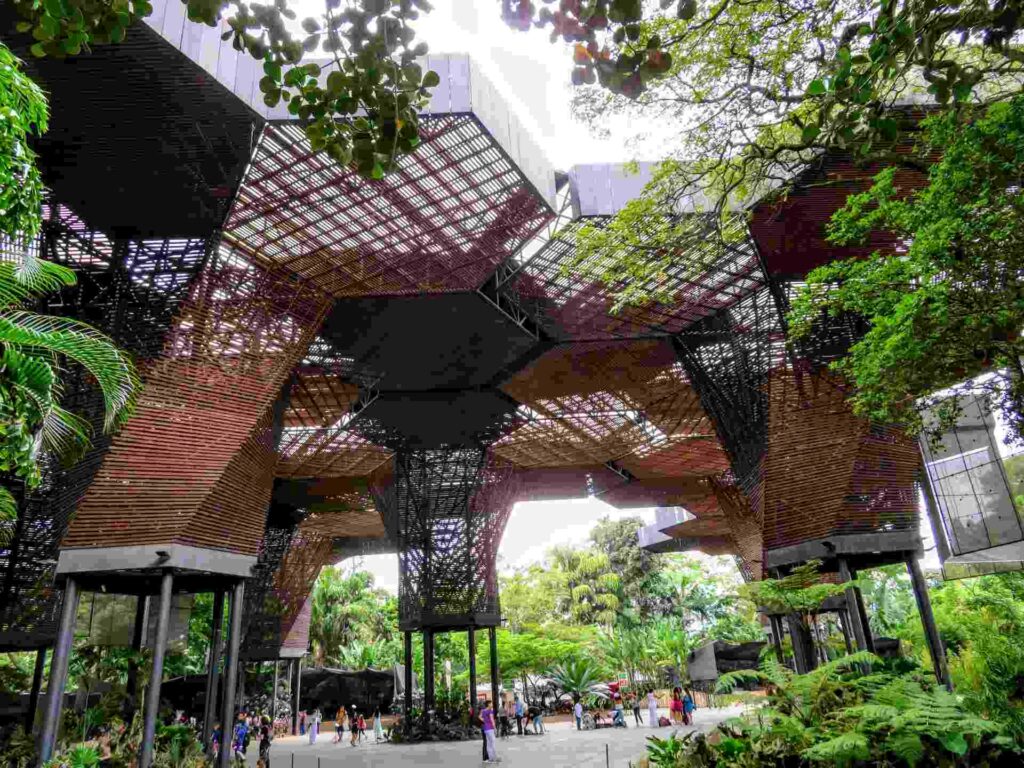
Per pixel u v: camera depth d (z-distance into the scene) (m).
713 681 33.88
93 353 7.75
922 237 8.14
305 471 27.61
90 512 13.05
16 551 16.05
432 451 26.47
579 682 33.91
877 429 15.51
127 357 8.33
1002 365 8.89
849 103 4.48
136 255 14.43
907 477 15.80
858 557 16.41
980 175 7.63
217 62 11.28
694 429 26.61
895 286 9.45
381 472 27.86
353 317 18.64
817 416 16.12
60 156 12.41
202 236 14.41
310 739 26.62
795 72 8.32
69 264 14.32
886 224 9.65
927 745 7.57
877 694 8.23
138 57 10.69
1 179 6.18
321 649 48.22
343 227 15.05
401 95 3.34
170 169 12.86
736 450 18.19
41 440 8.60
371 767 16.75
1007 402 9.67
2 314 7.38
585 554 52.59
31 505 15.89
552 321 19.56
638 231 11.93
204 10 3.01
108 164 12.65
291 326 16.33
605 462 30.66
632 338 20.83
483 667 35.56
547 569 54.50
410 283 17.27
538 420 25.69
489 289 18.42
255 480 15.60
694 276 17.34
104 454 13.23
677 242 12.20
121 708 15.91
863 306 9.92
